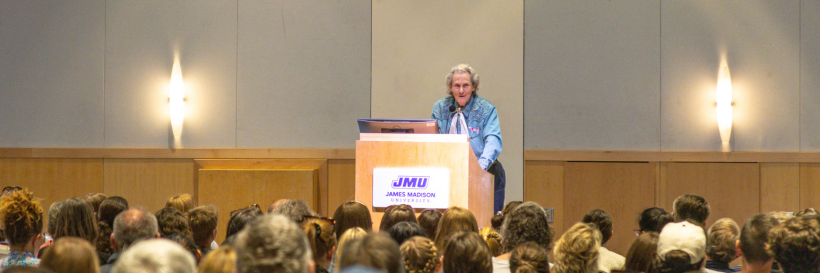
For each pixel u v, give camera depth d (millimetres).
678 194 6309
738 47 6281
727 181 6293
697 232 2156
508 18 6340
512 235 2811
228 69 6379
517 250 2166
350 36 6406
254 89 6383
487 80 6352
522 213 2824
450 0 6367
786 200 6293
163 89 6359
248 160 6371
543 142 6348
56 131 6348
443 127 4539
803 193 6289
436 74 6359
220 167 6348
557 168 6348
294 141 6398
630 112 6324
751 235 2240
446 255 2080
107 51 6336
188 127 6371
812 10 6266
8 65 6340
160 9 6355
